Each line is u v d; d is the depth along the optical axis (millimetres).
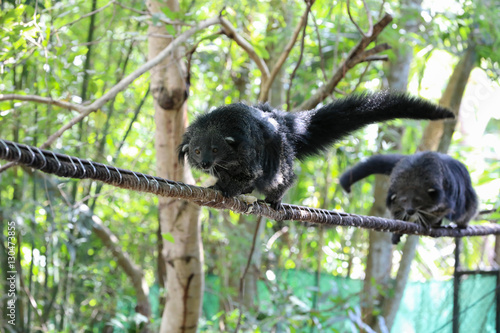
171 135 6844
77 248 9789
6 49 5914
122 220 11797
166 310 7473
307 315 8516
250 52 7379
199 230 7242
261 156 4504
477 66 10078
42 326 8945
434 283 9625
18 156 2582
